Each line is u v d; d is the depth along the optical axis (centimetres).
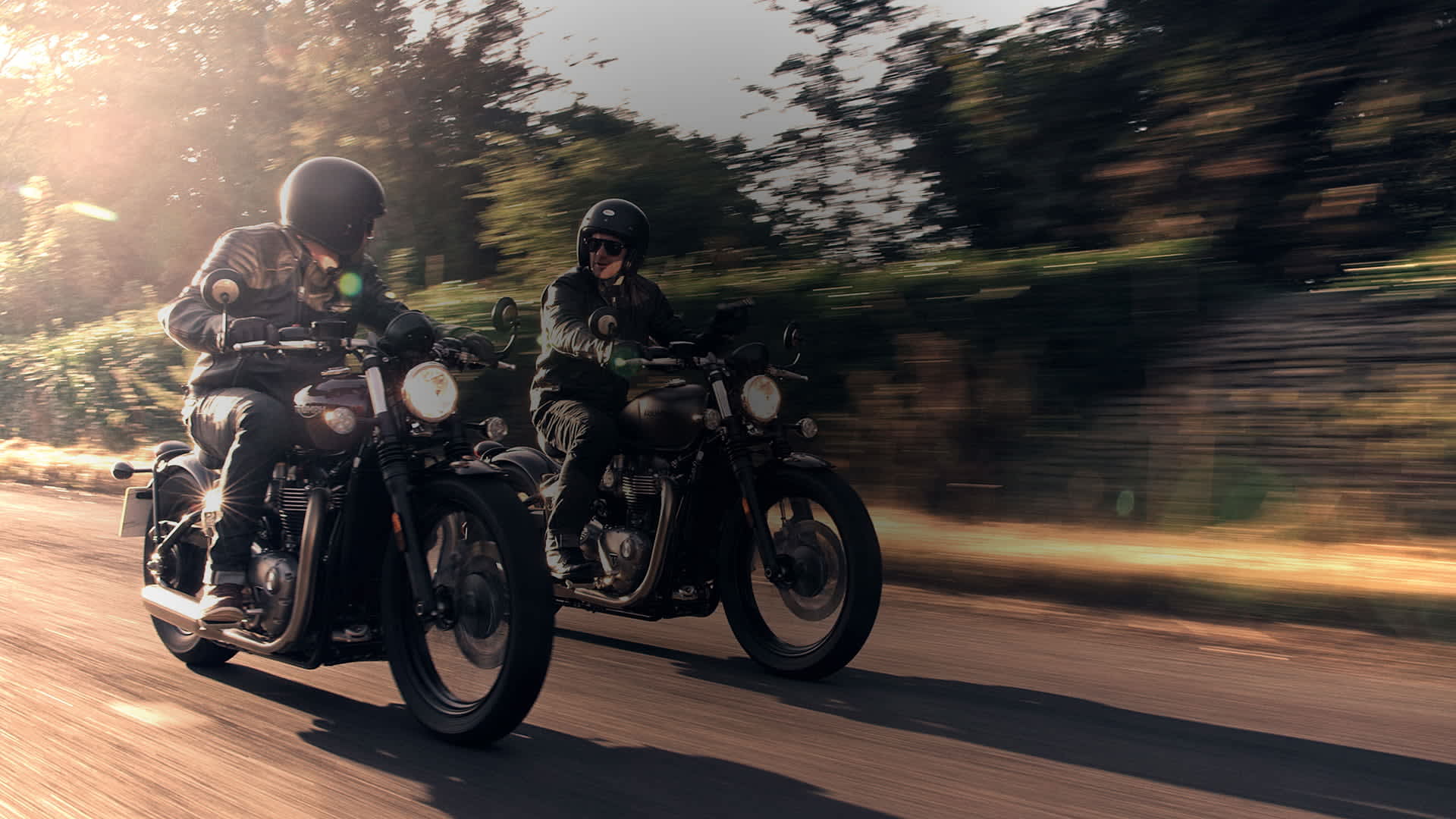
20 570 618
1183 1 779
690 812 285
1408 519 524
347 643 358
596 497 447
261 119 1811
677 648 471
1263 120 724
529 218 834
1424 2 693
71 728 346
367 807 286
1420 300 531
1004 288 632
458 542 347
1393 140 699
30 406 1439
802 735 350
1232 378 577
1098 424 614
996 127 828
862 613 402
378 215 411
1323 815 288
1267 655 442
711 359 424
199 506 431
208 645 413
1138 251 620
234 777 306
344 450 363
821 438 701
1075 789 304
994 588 558
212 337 371
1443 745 339
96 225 2003
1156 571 521
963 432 650
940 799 296
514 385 809
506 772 313
